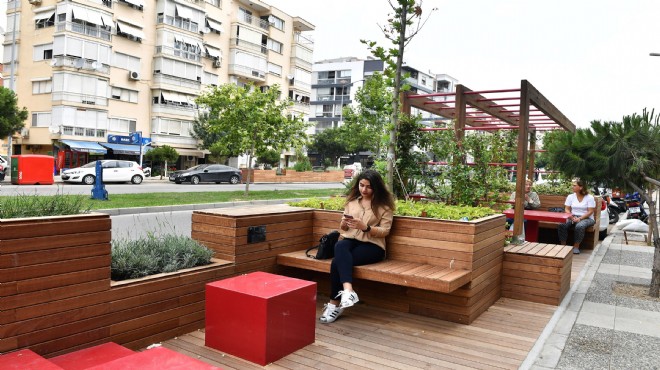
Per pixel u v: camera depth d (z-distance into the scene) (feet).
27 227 9.77
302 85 175.01
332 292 15.37
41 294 10.04
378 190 16.12
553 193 39.06
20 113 89.15
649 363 12.60
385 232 15.80
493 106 28.22
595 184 21.74
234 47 143.54
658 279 19.61
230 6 143.43
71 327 10.59
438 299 15.83
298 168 131.34
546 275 18.06
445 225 15.67
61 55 104.32
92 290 10.97
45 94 107.86
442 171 23.84
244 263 15.23
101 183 49.52
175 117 126.52
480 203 24.08
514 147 32.73
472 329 14.90
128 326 11.80
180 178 94.22
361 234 15.83
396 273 14.60
